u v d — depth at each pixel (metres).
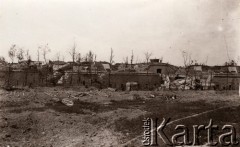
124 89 56.34
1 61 64.12
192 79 67.25
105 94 42.19
